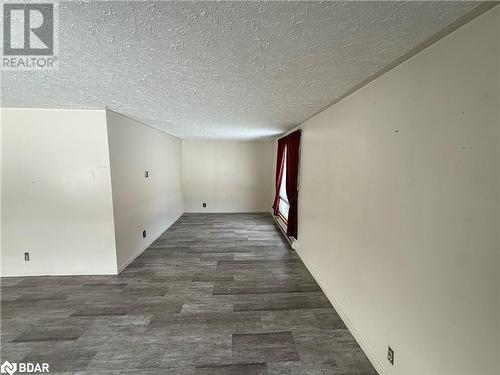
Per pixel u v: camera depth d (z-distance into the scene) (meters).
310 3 0.83
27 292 2.60
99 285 2.76
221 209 6.67
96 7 0.88
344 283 2.14
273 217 6.15
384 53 1.24
